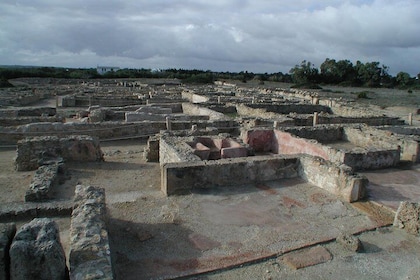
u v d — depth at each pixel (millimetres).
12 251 3979
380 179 9945
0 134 15016
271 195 8047
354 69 92750
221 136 13102
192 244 5895
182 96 37469
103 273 4129
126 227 6453
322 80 92750
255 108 25484
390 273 5375
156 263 5324
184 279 5016
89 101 30406
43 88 43531
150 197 7902
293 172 9211
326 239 6199
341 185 8023
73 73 77625
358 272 5352
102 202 5965
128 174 10789
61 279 4234
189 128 17641
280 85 82188
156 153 12727
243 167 8586
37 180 8930
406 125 23859
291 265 5414
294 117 21203
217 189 8289
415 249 6098
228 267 5293
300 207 7477
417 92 69562
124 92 38250
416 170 11039
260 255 5613
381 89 78188
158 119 20719
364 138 15078
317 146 11773
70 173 10695
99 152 12188
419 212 6508
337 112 29297
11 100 27078
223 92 39406
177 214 7004
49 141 11453
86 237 4730
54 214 7449
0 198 8711
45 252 4070
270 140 14492
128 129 16969
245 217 6934
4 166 11719
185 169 8047
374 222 6969
